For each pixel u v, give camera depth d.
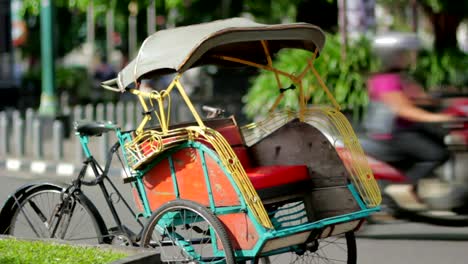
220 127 6.91
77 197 6.86
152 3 23.89
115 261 5.89
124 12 24.23
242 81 29.41
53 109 21.14
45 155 17.83
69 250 6.50
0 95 36.16
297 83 6.92
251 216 5.87
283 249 6.36
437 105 9.32
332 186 6.64
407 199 8.81
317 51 6.84
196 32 6.34
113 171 14.42
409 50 9.12
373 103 9.14
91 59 39.28
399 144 8.81
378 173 8.85
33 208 7.11
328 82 15.94
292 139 6.80
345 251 8.28
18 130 17.97
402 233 9.12
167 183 6.31
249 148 6.96
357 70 16.06
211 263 6.14
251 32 6.22
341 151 6.59
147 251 6.20
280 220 6.68
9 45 38.91
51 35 21.20
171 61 6.16
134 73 6.38
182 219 6.20
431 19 19.19
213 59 7.09
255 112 16.56
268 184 6.36
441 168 8.77
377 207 6.53
